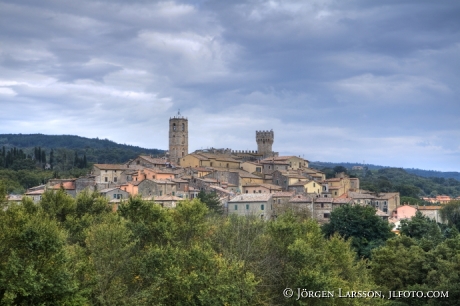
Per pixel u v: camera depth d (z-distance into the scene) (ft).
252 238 354.54
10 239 258.16
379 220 599.16
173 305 295.48
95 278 273.95
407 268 442.91
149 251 304.30
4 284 240.32
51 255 259.19
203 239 357.41
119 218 361.92
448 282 392.27
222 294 287.07
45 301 249.55
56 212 416.46
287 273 331.16
